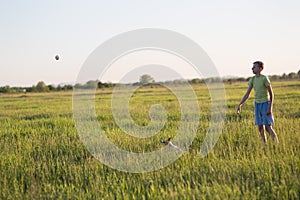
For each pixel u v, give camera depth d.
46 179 5.87
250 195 4.62
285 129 8.39
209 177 5.36
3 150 7.79
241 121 10.28
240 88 35.28
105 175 5.91
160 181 5.40
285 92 24.52
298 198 4.51
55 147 7.84
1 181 5.71
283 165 5.55
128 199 4.72
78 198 4.86
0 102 30.64
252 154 6.27
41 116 15.58
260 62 7.67
